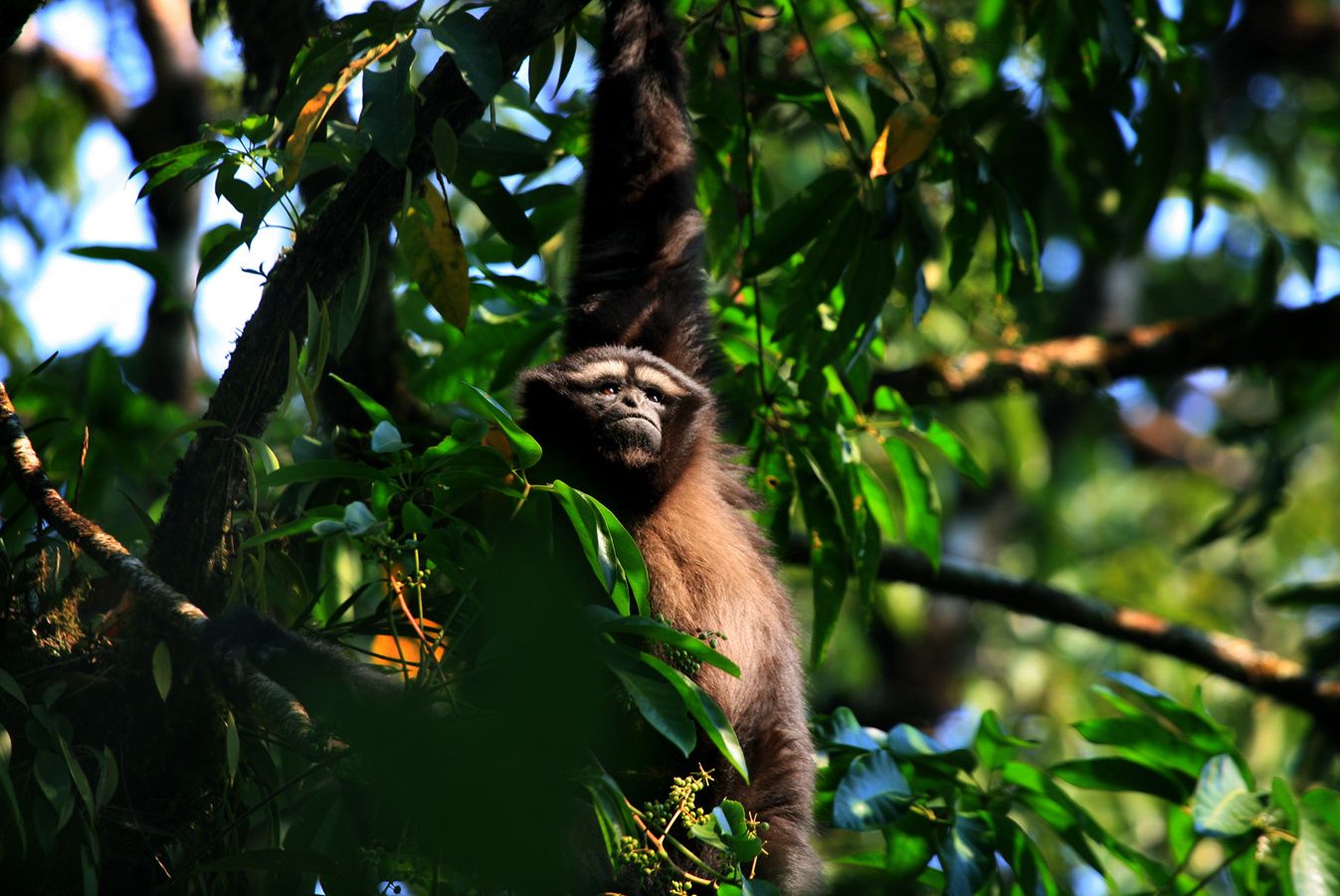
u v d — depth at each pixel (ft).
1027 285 44.32
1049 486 84.02
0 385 28.17
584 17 40.09
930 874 34.45
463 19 25.81
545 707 26.61
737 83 39.65
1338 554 90.63
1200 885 32.58
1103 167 42.19
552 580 26.03
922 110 32.48
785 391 37.99
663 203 39.37
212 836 29.58
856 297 33.73
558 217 40.22
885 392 40.93
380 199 27.14
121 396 42.98
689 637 23.91
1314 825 32.01
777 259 34.09
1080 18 38.22
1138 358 51.42
